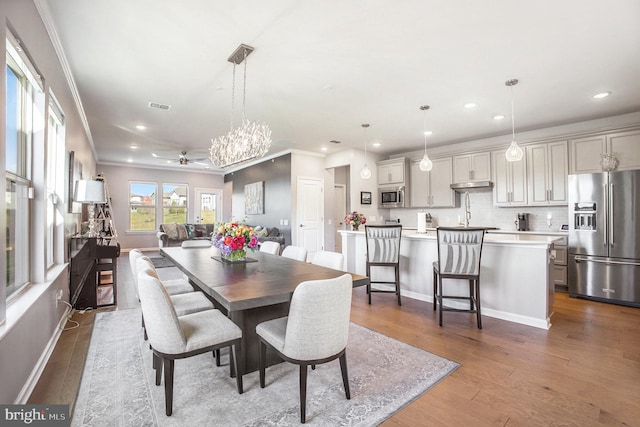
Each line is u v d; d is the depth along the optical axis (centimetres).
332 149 688
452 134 554
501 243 331
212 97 389
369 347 262
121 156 790
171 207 979
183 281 303
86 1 213
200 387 200
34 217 237
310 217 725
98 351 251
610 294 397
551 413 176
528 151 504
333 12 226
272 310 231
